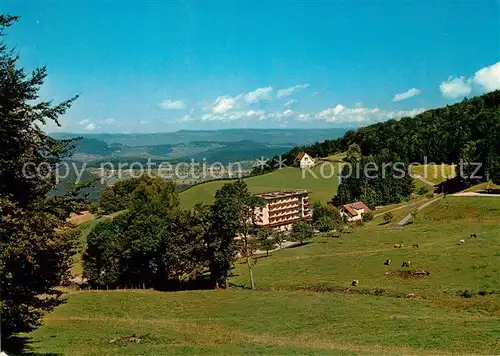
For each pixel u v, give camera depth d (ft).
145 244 257.75
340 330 131.23
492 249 223.92
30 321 81.15
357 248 290.97
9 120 69.92
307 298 180.96
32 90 72.43
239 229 242.78
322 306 164.35
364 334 124.36
